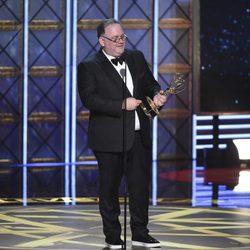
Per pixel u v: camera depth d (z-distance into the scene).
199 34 42.69
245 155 43.22
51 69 41.38
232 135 44.81
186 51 42.56
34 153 41.75
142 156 20.33
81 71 20.09
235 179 37.12
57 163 41.84
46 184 35.78
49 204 29.91
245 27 44.38
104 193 20.42
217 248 20.88
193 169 40.19
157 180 36.69
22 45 41.00
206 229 23.77
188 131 43.09
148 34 42.09
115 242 20.55
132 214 20.66
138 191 20.47
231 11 44.12
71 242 21.70
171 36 42.28
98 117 20.20
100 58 20.22
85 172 39.28
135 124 20.05
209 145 44.28
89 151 42.25
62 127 41.88
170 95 42.69
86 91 19.92
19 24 40.94
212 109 44.41
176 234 22.86
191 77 42.69
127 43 42.00
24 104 41.31
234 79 44.62
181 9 42.25
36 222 25.14
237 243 21.61
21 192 33.50
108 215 20.48
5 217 26.22
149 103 19.75
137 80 20.20
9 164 41.44
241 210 27.89
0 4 40.69
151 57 42.16
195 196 32.19
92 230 23.56
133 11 41.91
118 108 19.69
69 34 41.31
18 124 41.41
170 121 42.84
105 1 41.59
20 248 20.92
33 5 40.97
